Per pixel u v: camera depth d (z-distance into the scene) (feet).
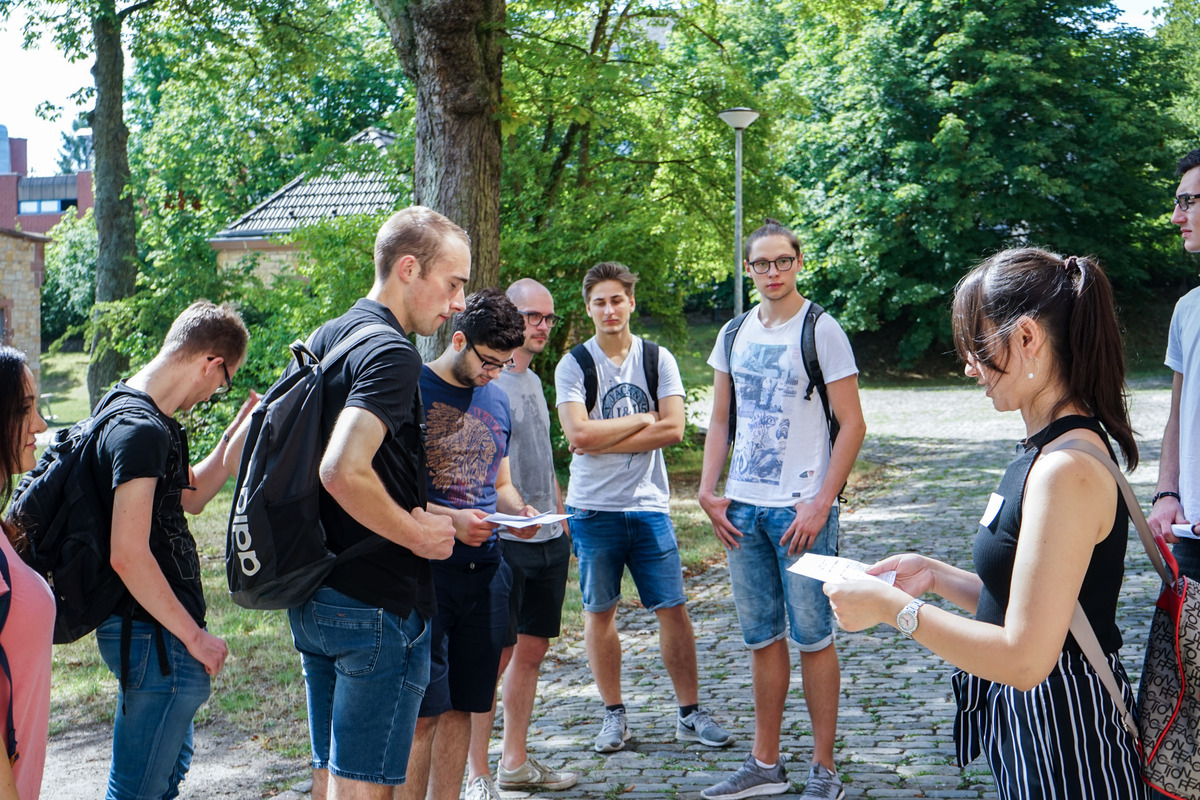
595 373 15.02
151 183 93.66
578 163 52.44
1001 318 6.23
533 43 32.27
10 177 188.75
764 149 56.29
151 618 9.25
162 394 9.69
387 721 8.30
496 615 11.27
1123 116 106.42
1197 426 10.18
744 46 122.21
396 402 7.97
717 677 18.57
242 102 73.82
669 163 55.93
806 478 12.75
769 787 12.80
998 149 107.24
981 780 12.91
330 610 8.21
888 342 121.90
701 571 28.60
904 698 16.51
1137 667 17.25
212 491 11.25
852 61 110.11
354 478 7.64
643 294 50.47
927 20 108.99
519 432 13.47
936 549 30.17
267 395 8.22
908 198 105.91
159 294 66.18
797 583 12.44
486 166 28.89
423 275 8.89
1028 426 6.34
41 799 13.46
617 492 14.76
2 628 6.70
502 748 14.49
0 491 7.49
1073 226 111.65
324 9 60.54
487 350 10.91
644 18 49.47
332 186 84.23
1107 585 6.09
